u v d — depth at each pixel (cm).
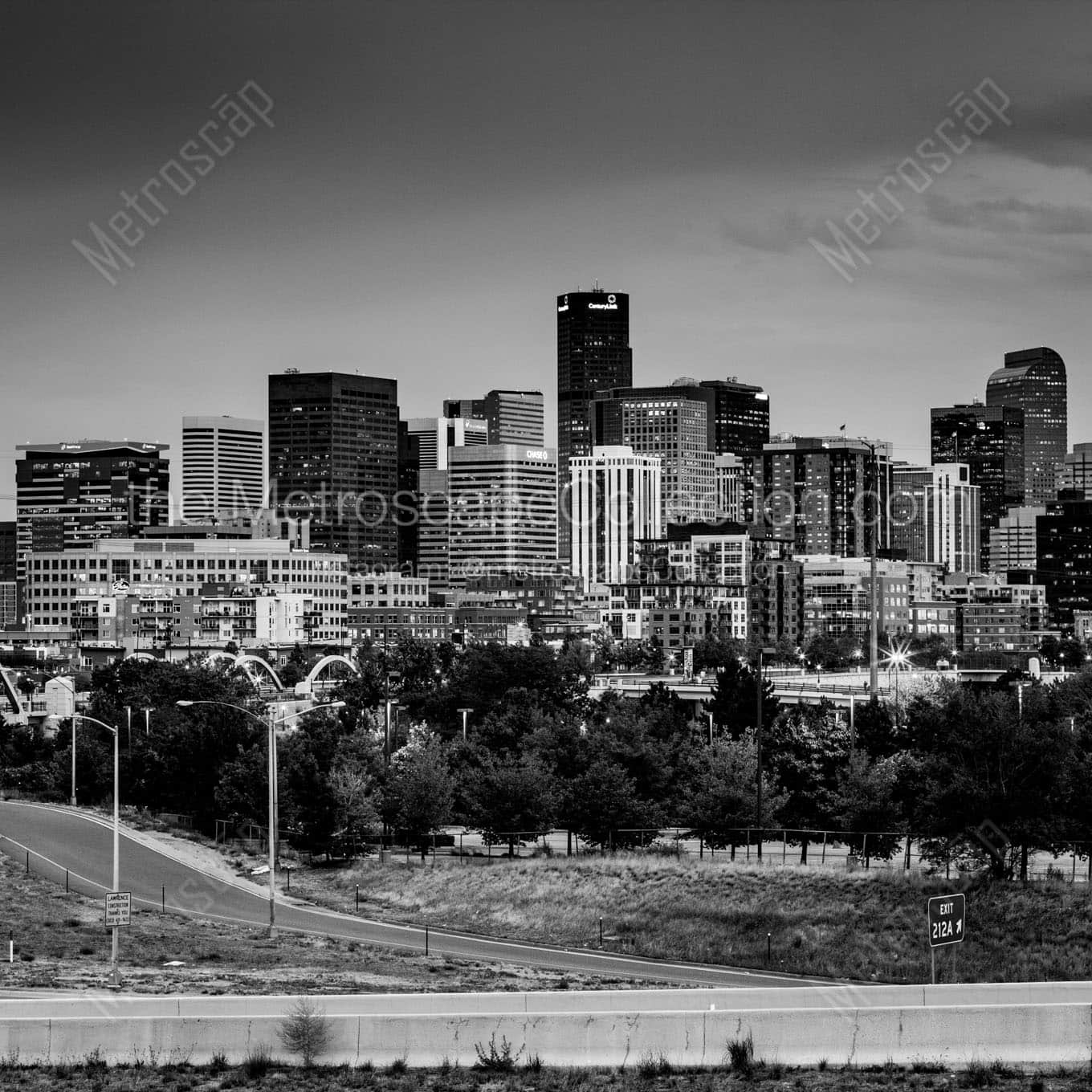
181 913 11356
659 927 11256
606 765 14412
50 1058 6644
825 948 10481
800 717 17550
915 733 15638
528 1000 7094
